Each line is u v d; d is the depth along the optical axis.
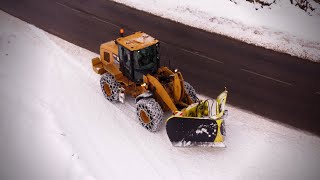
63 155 8.87
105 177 8.55
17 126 9.62
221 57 13.82
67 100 11.03
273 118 10.77
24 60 12.87
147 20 16.52
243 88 12.09
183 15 16.64
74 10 17.45
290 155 9.48
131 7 17.66
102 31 15.63
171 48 14.40
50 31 15.44
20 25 15.77
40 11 17.28
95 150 9.33
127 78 10.89
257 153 9.55
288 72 12.95
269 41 14.71
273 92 11.90
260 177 8.86
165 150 9.56
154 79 9.98
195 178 8.77
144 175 8.77
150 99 9.91
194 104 9.42
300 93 11.85
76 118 10.36
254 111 11.06
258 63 13.48
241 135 10.11
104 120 10.48
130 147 9.59
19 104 10.45
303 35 14.77
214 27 15.77
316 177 8.87
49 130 9.55
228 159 9.36
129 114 10.80
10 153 8.85
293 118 10.77
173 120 8.99
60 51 13.84
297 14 15.59
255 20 15.70
